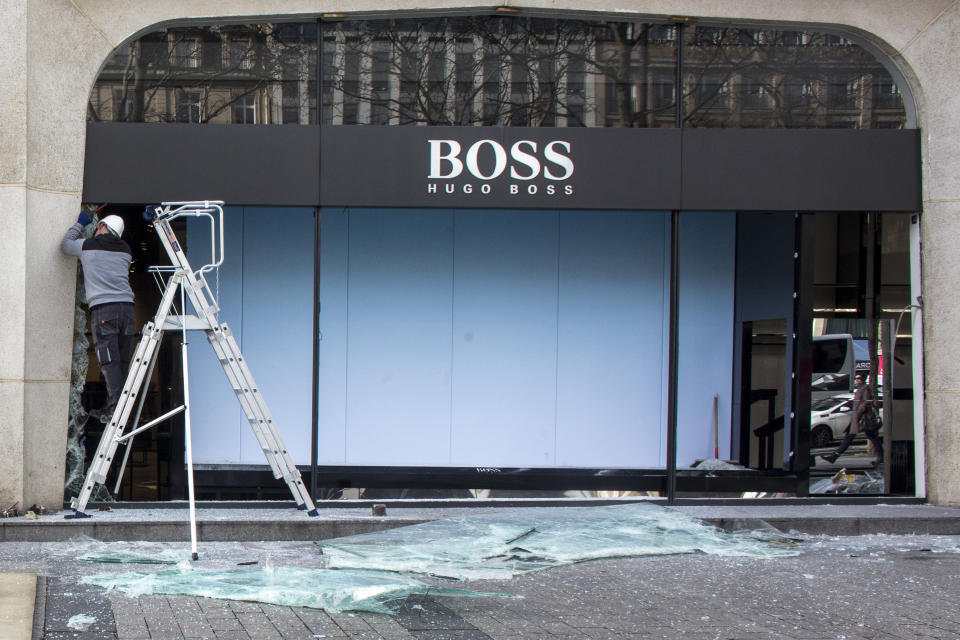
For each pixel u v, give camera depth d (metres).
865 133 8.06
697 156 7.98
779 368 8.86
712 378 9.23
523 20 8.11
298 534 7.12
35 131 7.35
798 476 8.46
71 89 7.53
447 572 5.92
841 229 9.34
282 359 8.91
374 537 6.84
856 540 7.30
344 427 8.96
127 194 7.59
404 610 5.07
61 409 7.51
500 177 7.88
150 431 8.54
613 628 4.77
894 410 8.63
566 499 8.22
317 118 7.91
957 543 7.19
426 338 9.04
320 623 4.79
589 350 9.12
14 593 5.14
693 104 8.20
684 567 6.26
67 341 7.54
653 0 8.00
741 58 8.23
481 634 4.64
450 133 7.83
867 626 4.88
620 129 7.95
